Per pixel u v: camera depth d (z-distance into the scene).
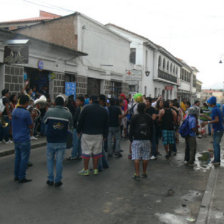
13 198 5.01
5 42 10.75
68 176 6.50
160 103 9.14
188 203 4.95
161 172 7.11
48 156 5.82
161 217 4.33
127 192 5.50
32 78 13.54
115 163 7.95
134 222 4.14
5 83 11.58
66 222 4.10
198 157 9.17
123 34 28.75
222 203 4.84
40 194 5.25
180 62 43.88
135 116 6.41
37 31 18.36
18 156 6.00
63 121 5.70
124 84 23.75
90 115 6.48
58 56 14.93
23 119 5.75
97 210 4.56
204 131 14.17
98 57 19.42
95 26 18.80
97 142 6.58
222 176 6.68
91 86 19.14
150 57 31.19
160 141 12.45
